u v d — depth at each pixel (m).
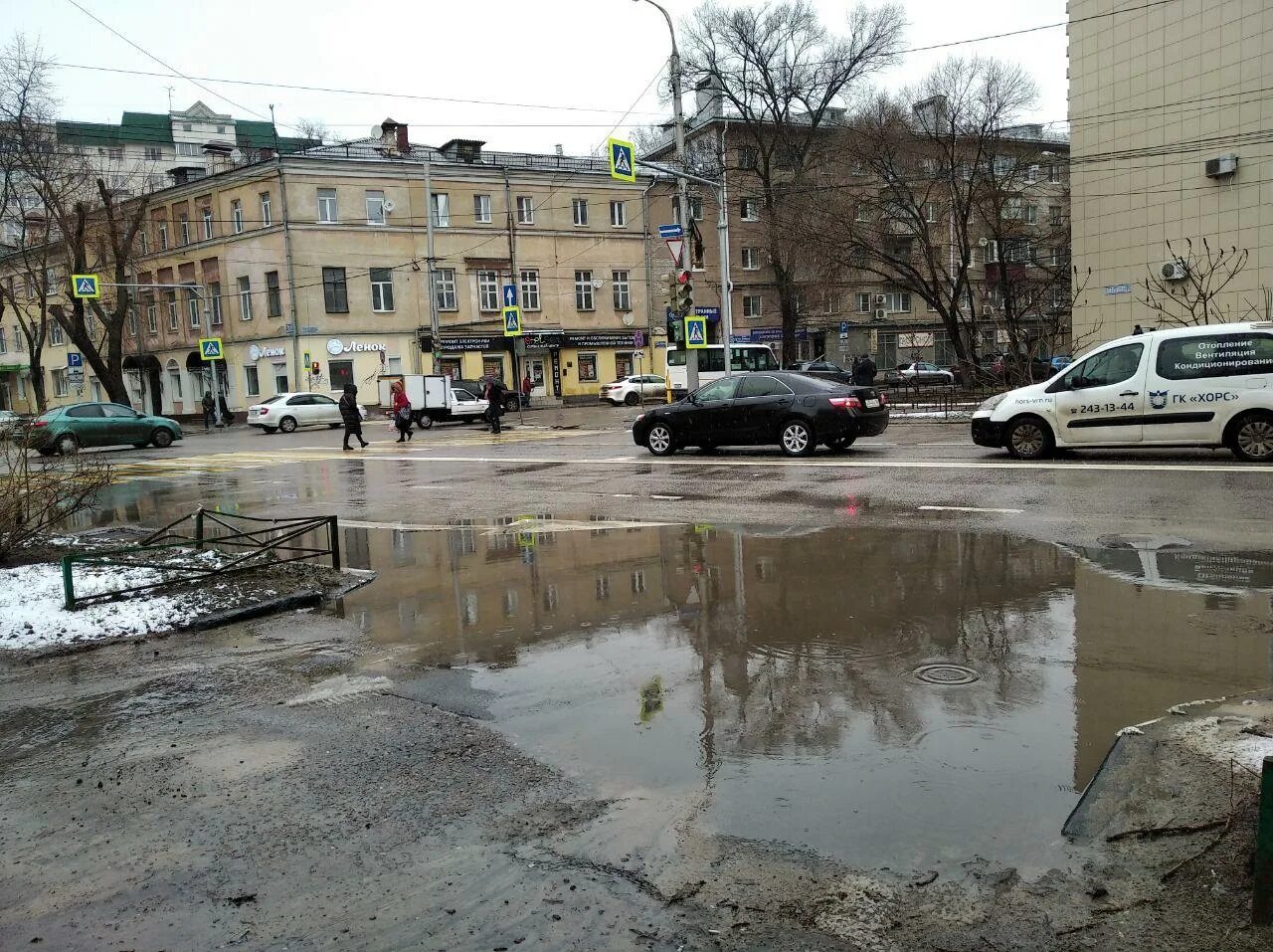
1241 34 22.23
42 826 3.48
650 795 3.48
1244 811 3.04
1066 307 32.91
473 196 45.94
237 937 2.70
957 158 34.47
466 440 24.47
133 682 5.19
